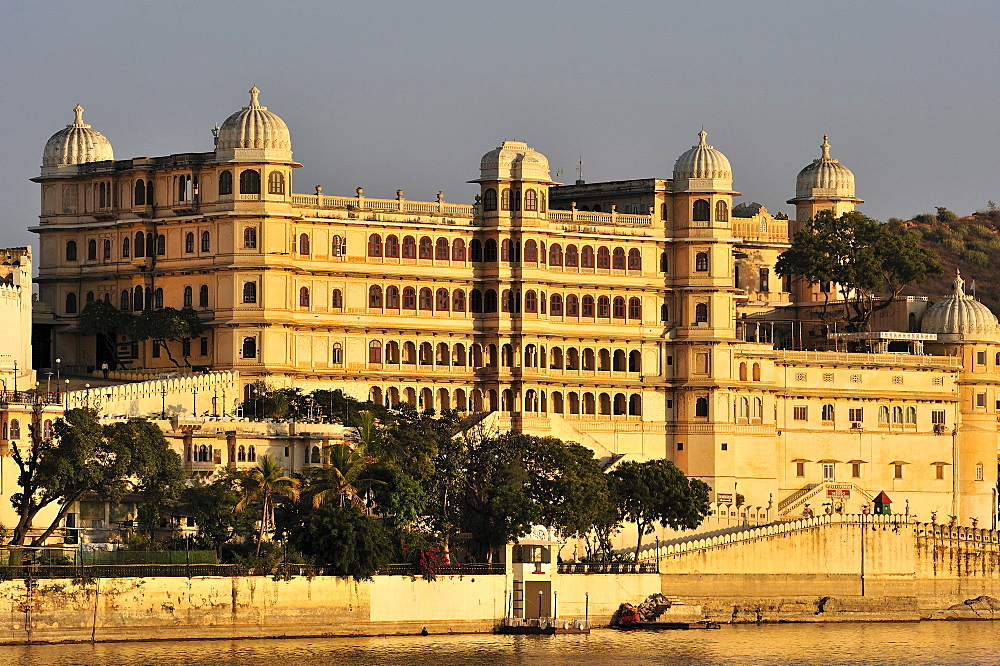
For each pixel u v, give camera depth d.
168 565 183.62
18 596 177.00
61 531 188.62
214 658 176.00
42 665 169.00
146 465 189.00
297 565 189.50
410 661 181.12
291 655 180.00
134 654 176.00
